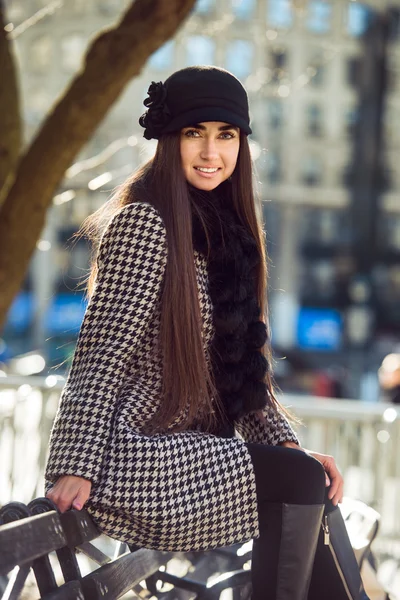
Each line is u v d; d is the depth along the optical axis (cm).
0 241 502
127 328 241
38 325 4684
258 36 1005
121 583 251
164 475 233
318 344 5334
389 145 5319
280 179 5219
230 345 259
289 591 243
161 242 247
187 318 246
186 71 271
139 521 234
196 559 348
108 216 269
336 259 5338
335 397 2339
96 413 232
